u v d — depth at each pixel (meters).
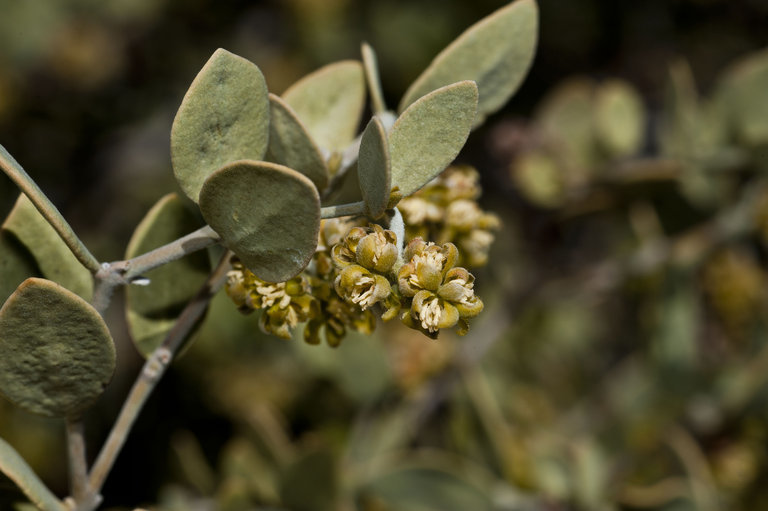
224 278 0.32
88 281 0.33
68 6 0.89
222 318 0.70
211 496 0.55
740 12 1.00
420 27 0.94
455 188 0.34
